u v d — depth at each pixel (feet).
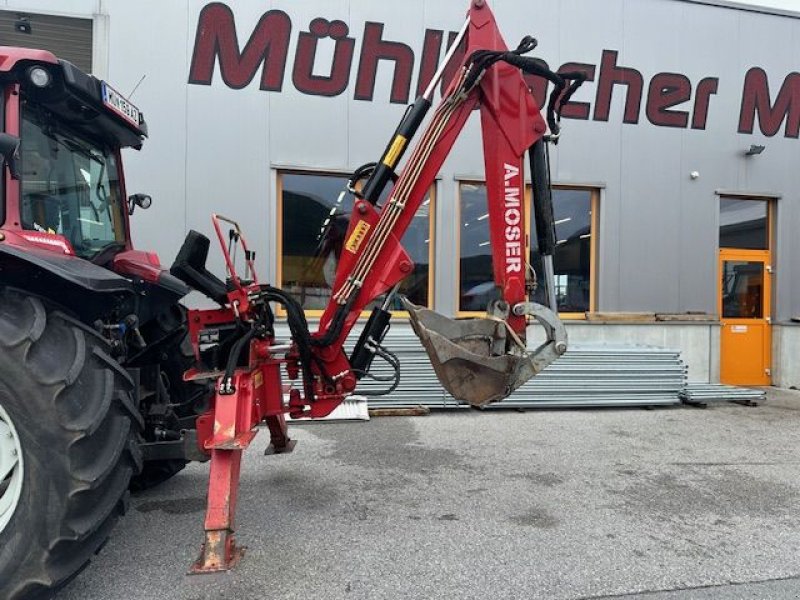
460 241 22.93
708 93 25.16
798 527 10.78
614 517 11.15
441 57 22.12
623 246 24.44
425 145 10.30
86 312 8.82
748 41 25.54
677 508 11.65
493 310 10.57
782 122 26.20
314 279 21.93
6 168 7.91
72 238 9.95
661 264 24.84
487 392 10.38
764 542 10.12
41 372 6.98
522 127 10.53
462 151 22.53
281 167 21.20
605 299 24.30
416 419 19.22
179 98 20.43
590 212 24.61
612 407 21.22
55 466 6.95
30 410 6.92
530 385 20.59
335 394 10.67
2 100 8.13
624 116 24.29
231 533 8.92
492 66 10.36
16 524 6.87
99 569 8.84
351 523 10.67
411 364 19.98
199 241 10.59
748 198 26.48
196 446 10.13
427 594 8.18
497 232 10.56
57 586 7.06
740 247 26.58
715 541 10.14
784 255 26.78
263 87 21.01
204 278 10.56
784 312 26.96
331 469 13.88
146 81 20.15
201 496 12.17
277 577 8.61
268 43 20.93
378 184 10.39
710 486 12.95
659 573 8.95
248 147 20.97
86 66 24.04
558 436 17.21
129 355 11.62
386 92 21.90
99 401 7.41
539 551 9.63
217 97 20.71
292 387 12.84
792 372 26.50
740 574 8.98
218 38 20.57
